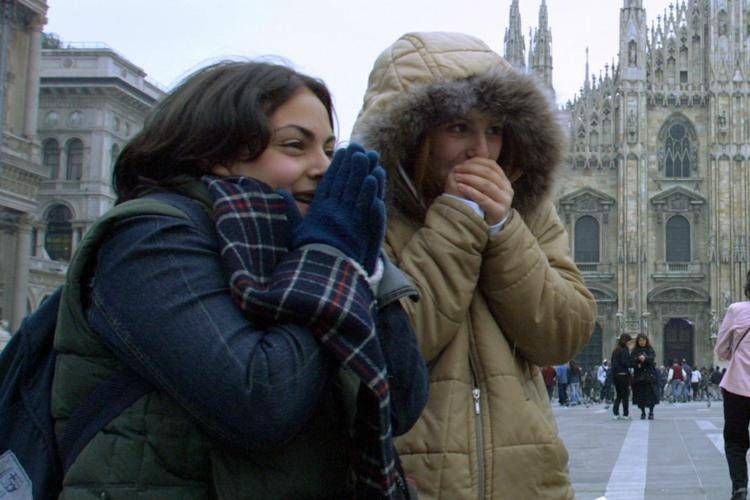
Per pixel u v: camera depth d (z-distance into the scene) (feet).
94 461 9.21
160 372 9.02
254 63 10.98
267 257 9.93
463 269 13.58
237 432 9.00
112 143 226.58
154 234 9.32
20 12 171.42
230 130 10.32
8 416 10.34
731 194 225.35
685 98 230.89
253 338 9.20
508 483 13.37
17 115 175.94
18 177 171.73
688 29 232.94
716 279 222.89
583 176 232.32
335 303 9.46
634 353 105.50
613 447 65.77
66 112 222.48
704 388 208.33
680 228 228.84
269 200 10.14
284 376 9.05
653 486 42.52
